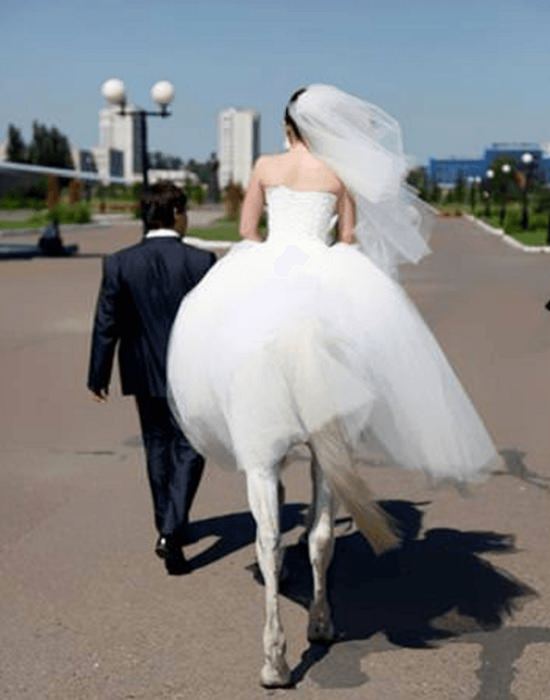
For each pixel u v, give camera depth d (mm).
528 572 5887
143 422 6004
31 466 8188
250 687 4469
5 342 14773
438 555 6180
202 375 4598
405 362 4512
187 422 4867
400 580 5785
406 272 27234
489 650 4848
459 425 4758
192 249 5898
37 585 5656
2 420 9836
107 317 5805
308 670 4637
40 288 22750
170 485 5945
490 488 7570
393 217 5352
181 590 5602
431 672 4617
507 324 16625
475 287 22891
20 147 116000
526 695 4395
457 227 63312
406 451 4590
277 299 4410
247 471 4387
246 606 5387
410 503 7203
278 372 4277
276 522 4348
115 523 6730
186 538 6355
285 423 4309
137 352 5883
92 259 32094
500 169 76375
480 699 4359
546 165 108812
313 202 4824
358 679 4547
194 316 4742
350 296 4496
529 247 38594
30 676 4578
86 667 4664
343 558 6164
